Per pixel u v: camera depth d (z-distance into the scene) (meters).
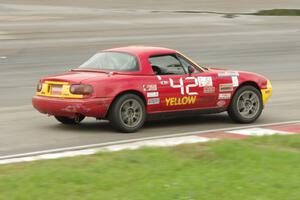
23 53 37.47
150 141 14.02
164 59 15.88
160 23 57.84
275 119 17.61
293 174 9.84
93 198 8.33
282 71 30.84
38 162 11.13
